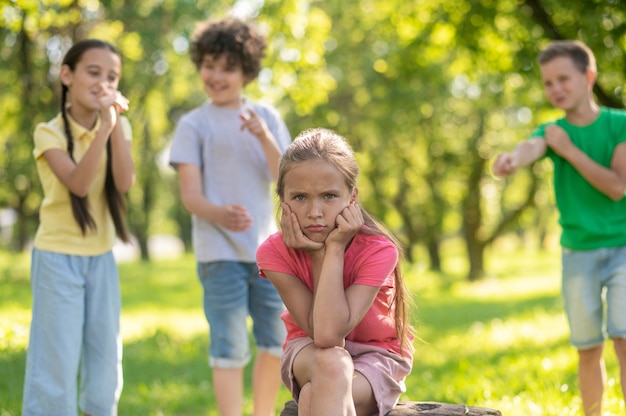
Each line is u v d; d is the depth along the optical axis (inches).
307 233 130.0
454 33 548.1
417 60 605.6
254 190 205.2
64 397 173.9
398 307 138.9
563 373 275.0
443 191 1130.0
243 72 207.2
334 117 839.1
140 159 1050.1
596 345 190.1
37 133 180.5
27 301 589.0
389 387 130.6
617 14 458.3
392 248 133.6
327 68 834.8
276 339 203.2
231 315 198.7
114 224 187.0
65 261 177.0
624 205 189.2
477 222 1119.0
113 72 183.9
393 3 607.8
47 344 174.6
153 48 710.5
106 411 180.9
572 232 191.5
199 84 843.4
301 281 134.7
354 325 126.7
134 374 342.0
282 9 530.6
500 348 415.5
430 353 424.2
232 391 197.6
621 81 489.7
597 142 193.5
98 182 182.5
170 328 512.1
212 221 197.3
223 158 204.1
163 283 951.6
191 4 719.1
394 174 1078.4
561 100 194.2
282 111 832.3
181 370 357.1
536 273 1298.0
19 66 583.2
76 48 181.6
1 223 1905.8
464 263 1691.7
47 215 179.5
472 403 234.2
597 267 188.9
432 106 913.5
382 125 909.2
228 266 199.2
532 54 511.2
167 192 1701.5
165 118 987.3
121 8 679.1
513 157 189.8
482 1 517.0
